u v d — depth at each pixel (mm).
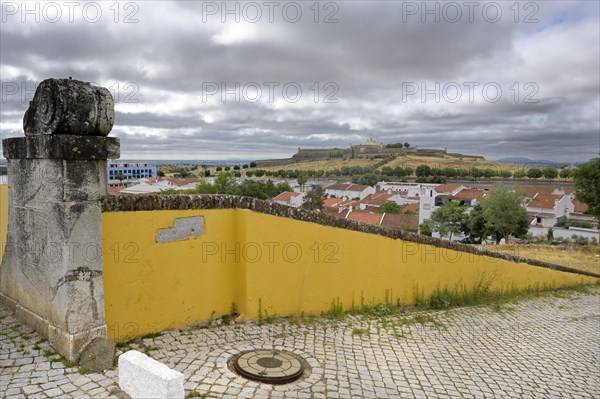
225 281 5594
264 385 4008
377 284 7109
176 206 4977
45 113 3943
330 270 6438
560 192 64188
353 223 6695
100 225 4203
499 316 7691
